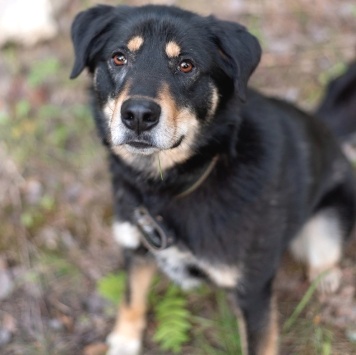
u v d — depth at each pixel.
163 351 1.49
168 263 1.43
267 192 1.38
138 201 1.41
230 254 1.38
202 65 1.34
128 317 1.48
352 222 1.57
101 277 1.57
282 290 1.54
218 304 1.53
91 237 1.62
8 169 1.71
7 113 1.80
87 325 1.52
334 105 1.70
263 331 1.40
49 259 1.59
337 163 1.55
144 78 1.31
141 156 1.38
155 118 1.29
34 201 1.66
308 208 1.48
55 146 1.75
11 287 1.55
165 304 1.51
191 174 1.38
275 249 1.41
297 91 1.82
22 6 1.93
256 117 1.41
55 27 1.99
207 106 1.35
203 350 1.48
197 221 1.38
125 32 1.35
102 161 1.72
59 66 1.89
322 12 2.01
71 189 1.68
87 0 2.11
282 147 1.42
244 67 1.35
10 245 1.61
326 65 1.87
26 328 1.51
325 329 1.48
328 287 1.54
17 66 1.89
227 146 1.37
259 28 1.96
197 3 2.06
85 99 1.80
